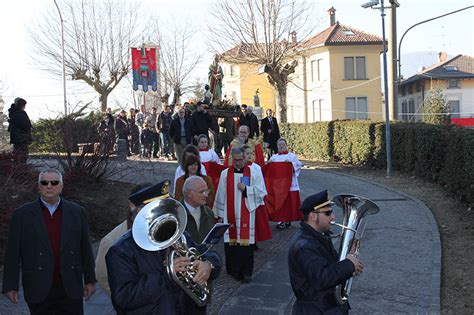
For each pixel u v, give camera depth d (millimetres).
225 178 8336
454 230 10414
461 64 55344
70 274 5301
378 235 10328
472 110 53656
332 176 18797
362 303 7047
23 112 13516
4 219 8664
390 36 21609
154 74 37844
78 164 12102
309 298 4258
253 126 20328
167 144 22469
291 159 11445
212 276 4180
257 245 10242
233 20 35594
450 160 13227
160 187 4332
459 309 6781
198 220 6051
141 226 3758
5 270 5234
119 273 3846
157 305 3887
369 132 20250
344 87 48062
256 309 7035
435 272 7996
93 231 10656
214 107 21000
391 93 21766
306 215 4379
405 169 18141
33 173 10289
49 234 5285
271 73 35188
